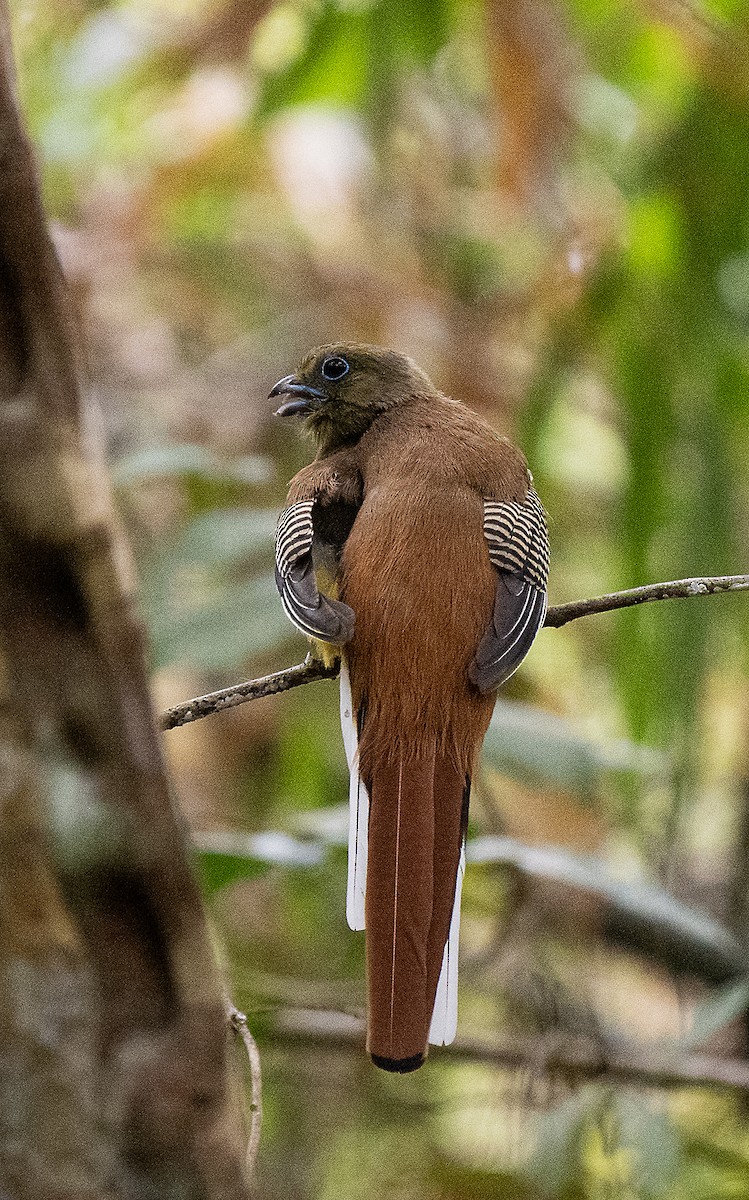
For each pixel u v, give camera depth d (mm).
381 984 5930
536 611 6820
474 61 14039
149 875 3371
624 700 10797
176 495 13203
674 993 11672
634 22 12609
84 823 3350
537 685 12977
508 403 12594
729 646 11828
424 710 6566
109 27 12555
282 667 12719
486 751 8922
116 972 3393
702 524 10898
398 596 6691
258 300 14125
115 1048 3373
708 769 12562
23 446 3336
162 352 13953
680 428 11062
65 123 13234
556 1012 9477
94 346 13562
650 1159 8531
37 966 3354
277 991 9516
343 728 6855
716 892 12172
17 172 3303
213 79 13102
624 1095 8906
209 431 13391
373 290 13352
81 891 3373
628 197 11414
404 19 11742
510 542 6934
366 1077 10922
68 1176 3334
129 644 3381
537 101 11242
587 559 14031
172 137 13211
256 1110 5836
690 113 11219
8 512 3338
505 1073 10539
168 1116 3375
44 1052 3346
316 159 13594
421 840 6332
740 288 11273
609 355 11938
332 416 8164
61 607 3377
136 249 13094
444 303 13133
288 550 6879
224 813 12086
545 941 10805
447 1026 5969
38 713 3355
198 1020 3400
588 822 11391
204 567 10656
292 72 12211
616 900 8586
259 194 13914
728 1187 9727
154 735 3396
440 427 7621
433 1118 10828
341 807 9711
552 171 11375
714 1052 11234
